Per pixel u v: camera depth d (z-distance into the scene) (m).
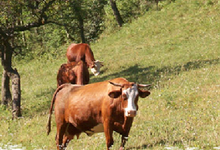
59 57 37.34
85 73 15.70
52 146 10.49
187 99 13.86
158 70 22.70
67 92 9.22
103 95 8.36
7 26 18.00
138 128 10.84
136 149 8.66
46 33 42.09
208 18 33.62
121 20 41.00
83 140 10.55
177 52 27.28
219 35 28.83
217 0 36.69
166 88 16.50
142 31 36.53
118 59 30.03
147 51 30.22
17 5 17.11
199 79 17.28
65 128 9.33
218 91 14.30
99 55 33.22
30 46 40.09
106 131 8.27
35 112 17.30
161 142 9.01
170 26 35.12
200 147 8.12
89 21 40.12
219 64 20.44
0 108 18.27
